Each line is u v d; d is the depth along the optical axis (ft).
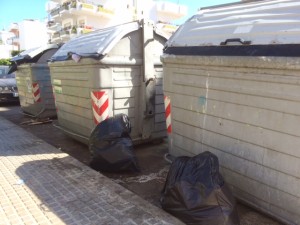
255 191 10.27
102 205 10.80
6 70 40.96
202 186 9.37
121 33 15.93
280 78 8.90
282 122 9.07
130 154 14.33
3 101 35.99
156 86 17.94
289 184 9.19
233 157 10.80
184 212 9.52
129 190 12.41
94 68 15.71
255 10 10.61
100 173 14.15
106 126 14.60
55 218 10.00
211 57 10.81
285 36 8.92
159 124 18.62
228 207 9.23
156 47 17.67
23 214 10.29
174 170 10.28
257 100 9.67
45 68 25.57
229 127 10.78
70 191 11.94
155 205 11.40
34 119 27.48
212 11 12.53
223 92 10.79
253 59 9.43
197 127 12.16
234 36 10.35
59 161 15.51
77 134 18.81
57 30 159.02
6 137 20.59
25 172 14.02
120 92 16.55
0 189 12.25
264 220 10.31
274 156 9.46
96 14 137.28
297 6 9.29
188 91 12.30
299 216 9.10
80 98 17.44
